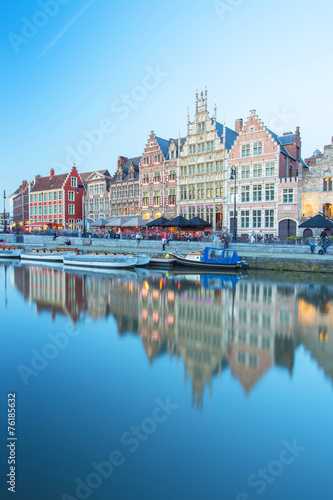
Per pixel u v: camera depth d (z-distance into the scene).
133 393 7.30
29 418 6.45
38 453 5.55
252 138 40.25
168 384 7.68
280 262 26.72
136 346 10.05
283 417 6.36
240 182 41.34
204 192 44.91
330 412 6.55
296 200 36.59
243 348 9.85
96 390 7.47
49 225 67.56
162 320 12.78
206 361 8.98
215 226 43.81
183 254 31.33
